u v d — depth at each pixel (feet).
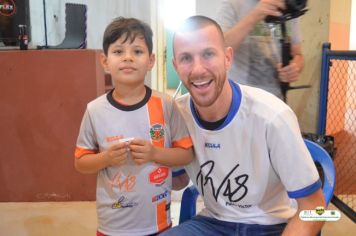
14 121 8.35
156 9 11.02
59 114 8.21
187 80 3.26
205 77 3.19
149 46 4.03
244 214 3.58
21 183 8.61
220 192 3.61
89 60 7.93
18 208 8.29
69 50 7.94
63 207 8.28
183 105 3.84
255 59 4.74
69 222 7.58
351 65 8.27
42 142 8.39
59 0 11.03
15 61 8.09
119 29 3.89
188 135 3.80
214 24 3.27
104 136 3.90
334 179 3.80
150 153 3.71
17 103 8.26
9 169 8.56
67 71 8.02
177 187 4.53
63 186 8.54
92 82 7.98
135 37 3.89
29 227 7.40
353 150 8.20
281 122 3.19
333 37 8.90
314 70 7.96
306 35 7.83
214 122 3.43
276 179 3.44
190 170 3.99
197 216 3.95
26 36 8.96
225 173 3.51
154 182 3.89
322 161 4.02
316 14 7.76
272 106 3.26
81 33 9.30
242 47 4.66
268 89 4.84
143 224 3.93
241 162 3.42
